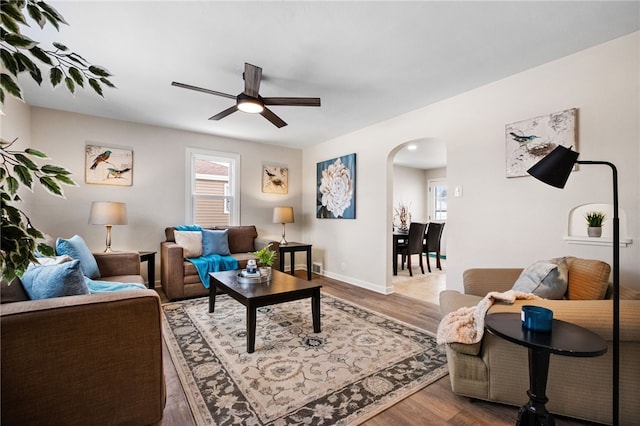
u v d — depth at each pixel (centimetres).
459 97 304
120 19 189
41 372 115
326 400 167
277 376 190
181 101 323
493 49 223
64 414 120
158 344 138
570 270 187
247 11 182
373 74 261
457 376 165
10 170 288
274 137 475
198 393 172
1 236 79
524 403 153
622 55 207
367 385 181
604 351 113
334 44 217
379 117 374
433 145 519
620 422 141
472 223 291
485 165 282
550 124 239
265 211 518
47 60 83
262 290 242
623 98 206
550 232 240
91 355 124
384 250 392
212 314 299
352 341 240
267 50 224
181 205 433
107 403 128
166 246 360
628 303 141
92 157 370
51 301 124
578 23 193
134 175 397
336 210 471
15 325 111
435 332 260
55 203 350
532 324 129
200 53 228
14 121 300
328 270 492
